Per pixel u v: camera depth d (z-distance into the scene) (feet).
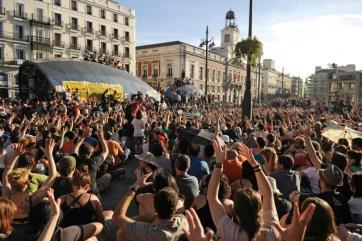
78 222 13.12
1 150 22.79
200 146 23.62
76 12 187.62
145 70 246.47
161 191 10.97
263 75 387.14
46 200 11.22
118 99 86.99
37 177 15.69
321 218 8.37
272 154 19.07
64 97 73.46
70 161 14.89
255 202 8.96
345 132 25.26
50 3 174.40
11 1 158.92
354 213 13.44
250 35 48.26
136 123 39.24
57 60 85.15
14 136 25.64
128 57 221.66
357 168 18.28
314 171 18.60
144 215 13.03
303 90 504.43
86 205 13.37
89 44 196.75
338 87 256.11
